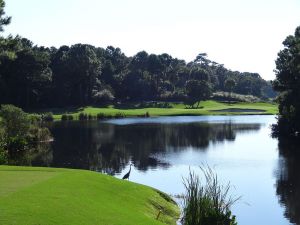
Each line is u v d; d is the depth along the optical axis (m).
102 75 135.62
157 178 29.52
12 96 105.12
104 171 32.91
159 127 72.56
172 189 25.84
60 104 115.88
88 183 19.25
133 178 29.72
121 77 137.62
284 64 65.81
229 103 143.00
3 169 21.67
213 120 90.19
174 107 129.62
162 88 148.75
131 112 108.44
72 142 52.47
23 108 107.25
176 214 19.97
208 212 15.27
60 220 13.22
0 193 15.55
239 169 32.94
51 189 16.80
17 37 47.06
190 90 138.50
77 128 71.75
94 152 43.78
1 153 35.88
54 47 138.00
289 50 66.12
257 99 162.38
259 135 59.31
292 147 46.22
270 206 22.66
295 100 59.25
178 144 49.69
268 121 86.00
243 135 59.31
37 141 51.94
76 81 118.81
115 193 19.19
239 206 22.66
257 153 41.72
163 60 154.25
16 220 12.59
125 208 17.17
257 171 32.09
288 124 59.44
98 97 122.25
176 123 81.44
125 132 64.31
